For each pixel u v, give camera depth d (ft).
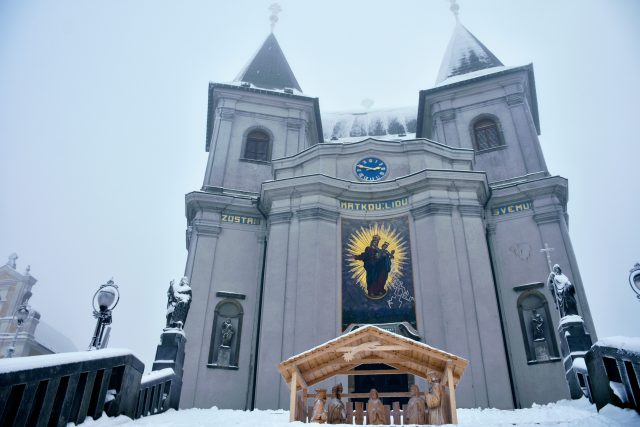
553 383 65.16
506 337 70.44
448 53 113.09
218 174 89.40
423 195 77.77
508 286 74.02
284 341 67.51
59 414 25.66
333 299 71.26
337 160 84.94
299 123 99.09
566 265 72.54
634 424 23.98
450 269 70.38
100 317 38.75
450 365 33.63
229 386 69.82
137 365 35.12
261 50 115.34
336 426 29.60
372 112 126.82
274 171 86.58
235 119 97.55
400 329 67.26
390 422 37.52
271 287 72.38
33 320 130.31
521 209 78.84
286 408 63.41
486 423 30.30
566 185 79.25
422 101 99.91
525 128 89.25
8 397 22.17
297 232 76.38
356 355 37.29
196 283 76.13
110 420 30.12
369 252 75.41
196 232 80.69
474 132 93.40
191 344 71.41
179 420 36.65
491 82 95.96
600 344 28.84
